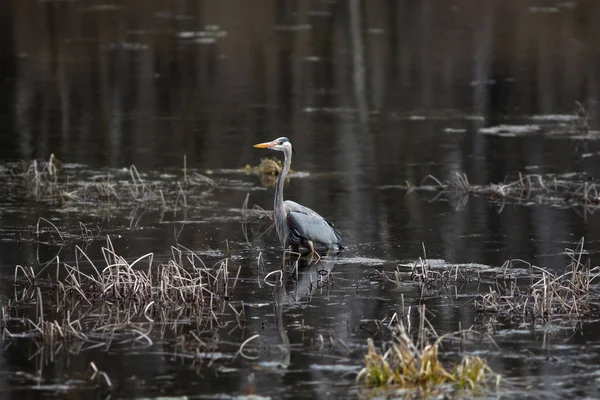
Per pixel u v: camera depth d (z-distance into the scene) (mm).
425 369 10016
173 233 16031
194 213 17438
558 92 30219
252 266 14344
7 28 42312
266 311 12250
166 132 24875
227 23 44344
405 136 24500
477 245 15430
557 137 24219
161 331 11492
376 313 12156
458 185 19484
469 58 36281
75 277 13258
